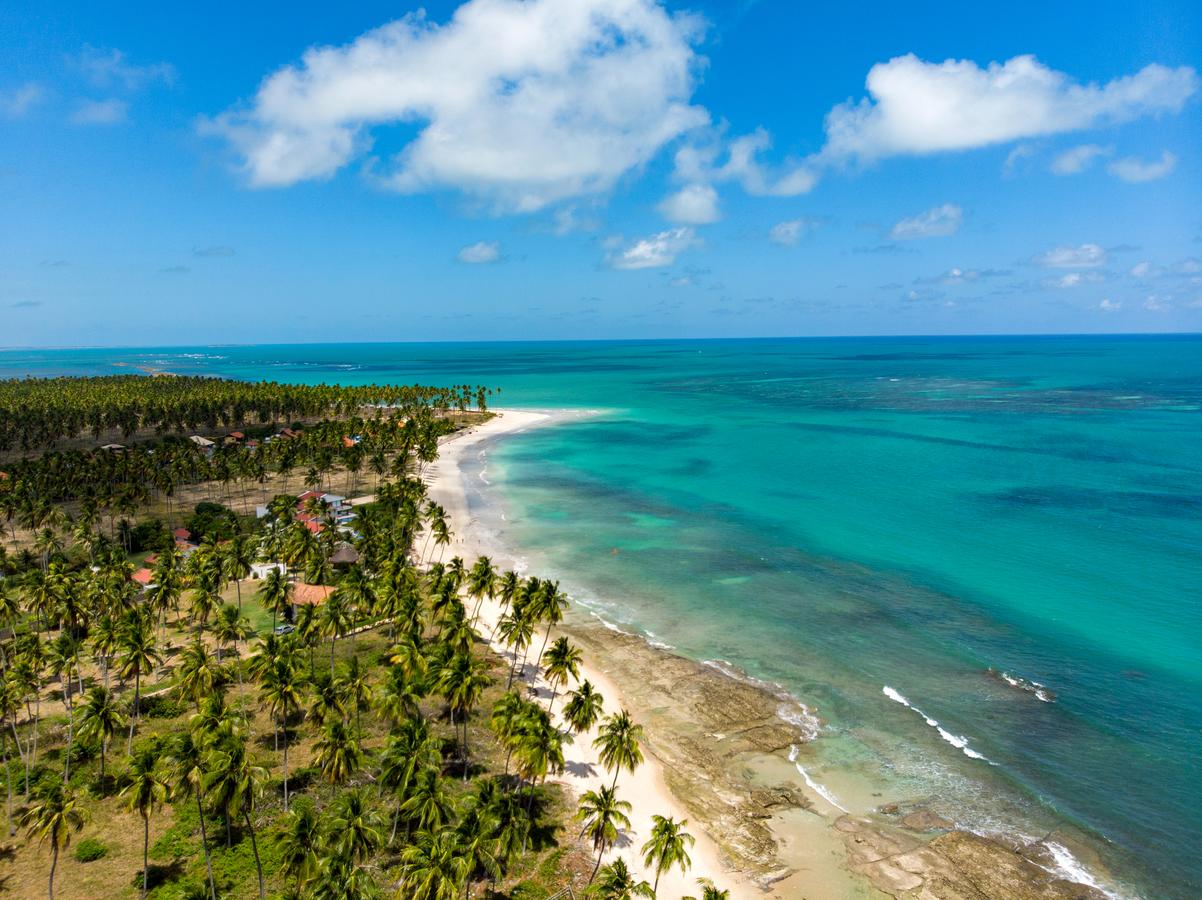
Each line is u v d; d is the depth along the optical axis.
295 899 39.81
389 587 79.81
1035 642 81.12
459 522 132.12
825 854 50.78
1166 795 55.78
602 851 46.78
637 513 137.38
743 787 57.75
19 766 59.78
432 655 66.69
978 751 61.56
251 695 71.56
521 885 47.41
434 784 46.19
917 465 174.50
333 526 110.69
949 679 73.31
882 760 60.72
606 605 92.94
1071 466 168.25
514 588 77.94
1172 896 46.38
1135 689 71.00
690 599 94.62
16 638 75.75
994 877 48.19
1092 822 53.12
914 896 46.91
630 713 68.00
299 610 75.56
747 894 47.38
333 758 49.72
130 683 73.50
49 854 50.09
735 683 73.06
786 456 190.25
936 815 54.22
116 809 54.78
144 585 92.75
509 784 57.78
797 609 91.00
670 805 55.88
